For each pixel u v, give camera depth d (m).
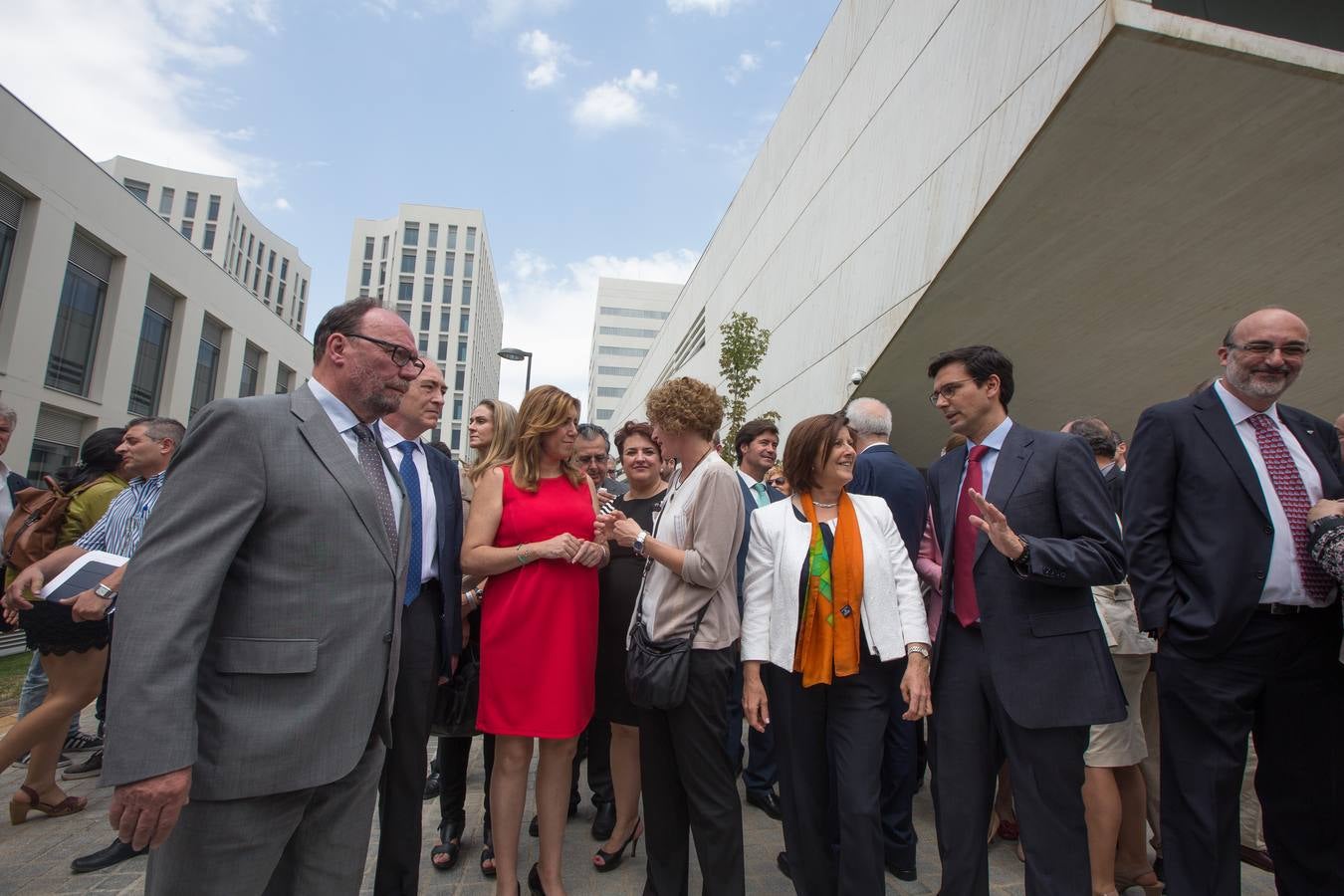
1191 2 7.11
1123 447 3.61
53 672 3.09
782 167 16.20
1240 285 7.69
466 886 2.64
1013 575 2.07
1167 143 6.36
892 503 2.94
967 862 2.05
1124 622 2.58
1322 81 5.66
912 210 9.33
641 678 2.16
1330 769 1.99
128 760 1.21
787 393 14.61
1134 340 8.78
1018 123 6.88
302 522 1.52
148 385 17.53
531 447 2.60
